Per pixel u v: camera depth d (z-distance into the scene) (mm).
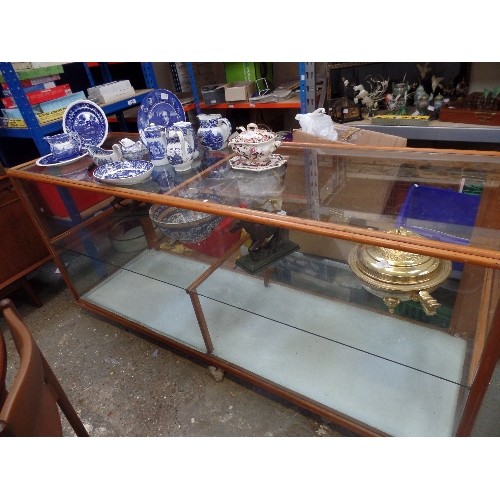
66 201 1586
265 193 1055
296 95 2031
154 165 1231
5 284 1712
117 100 1854
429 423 1046
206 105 2117
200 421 1265
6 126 1672
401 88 1875
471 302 959
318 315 1283
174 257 1597
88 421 1308
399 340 1157
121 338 1646
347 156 1182
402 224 871
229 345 1372
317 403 1131
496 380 1122
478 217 860
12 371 1531
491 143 1890
